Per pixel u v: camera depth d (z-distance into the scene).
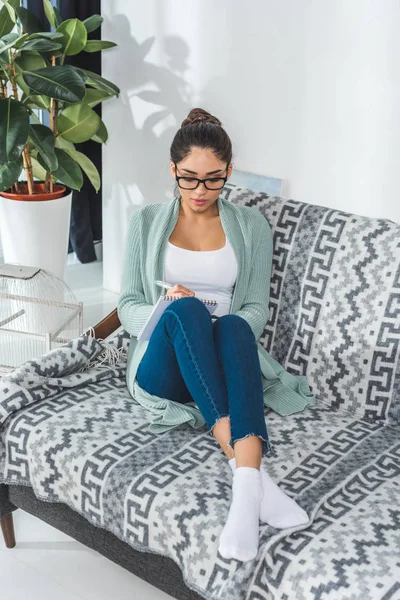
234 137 3.01
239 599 1.54
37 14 3.39
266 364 2.06
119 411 1.97
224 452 1.83
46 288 2.91
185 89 3.05
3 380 1.97
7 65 2.89
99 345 2.14
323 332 2.06
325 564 1.51
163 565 1.73
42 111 3.60
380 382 1.98
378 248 2.01
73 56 3.47
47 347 2.37
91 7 3.53
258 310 2.10
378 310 1.98
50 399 1.99
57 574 2.02
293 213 2.15
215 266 2.11
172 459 1.79
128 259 2.18
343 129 2.77
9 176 2.86
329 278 2.05
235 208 2.15
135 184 3.33
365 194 2.81
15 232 3.07
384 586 1.45
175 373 1.96
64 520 1.91
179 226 2.14
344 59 2.68
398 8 2.53
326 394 2.06
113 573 2.03
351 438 1.92
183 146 1.99
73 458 1.80
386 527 1.60
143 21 3.05
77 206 3.72
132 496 1.71
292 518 1.61
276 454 1.84
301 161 2.90
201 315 1.87
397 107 2.64
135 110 3.21
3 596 1.93
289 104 2.84
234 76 2.92
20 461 1.89
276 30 2.77
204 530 1.61
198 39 2.95
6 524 2.06
